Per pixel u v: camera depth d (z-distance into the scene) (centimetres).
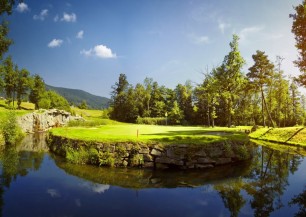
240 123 7469
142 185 1391
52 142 2625
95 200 1176
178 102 8944
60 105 9356
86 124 4056
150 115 8925
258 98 7469
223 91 4750
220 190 1323
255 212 1051
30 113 4800
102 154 1825
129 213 1034
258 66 4872
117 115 9119
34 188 1340
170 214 1027
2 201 1162
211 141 1934
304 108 8138
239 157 2058
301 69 3138
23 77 7981
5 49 1850
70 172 1648
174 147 1772
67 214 1023
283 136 3672
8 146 2836
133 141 1819
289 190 1329
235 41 4347
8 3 1611
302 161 2141
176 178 1527
